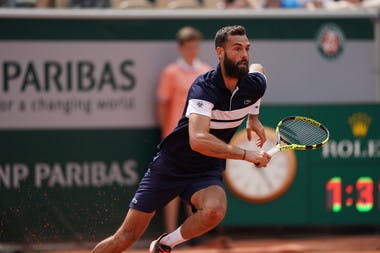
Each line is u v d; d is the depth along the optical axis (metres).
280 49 26.22
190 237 17.17
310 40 26.39
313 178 26.17
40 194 24.91
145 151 25.56
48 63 24.98
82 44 25.12
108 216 24.50
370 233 26.91
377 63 26.83
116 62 25.34
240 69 15.84
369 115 26.42
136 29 25.38
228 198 25.83
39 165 25.00
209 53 25.78
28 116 24.95
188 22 25.64
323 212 26.27
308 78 26.44
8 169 24.86
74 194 25.08
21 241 24.14
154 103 25.53
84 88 25.19
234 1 28.31
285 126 16.98
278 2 28.50
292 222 26.11
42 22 24.88
